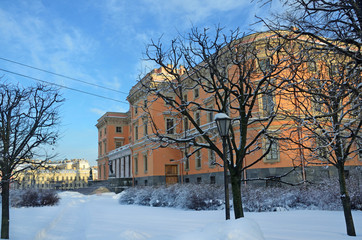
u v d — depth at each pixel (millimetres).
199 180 42188
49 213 22500
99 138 82375
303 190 21625
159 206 28266
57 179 123188
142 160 49938
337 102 9891
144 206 29234
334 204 19422
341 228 12625
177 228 14172
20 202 29703
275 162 31219
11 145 13422
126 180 54781
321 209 19922
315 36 8180
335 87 9797
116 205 31766
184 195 25062
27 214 21500
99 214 22656
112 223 17109
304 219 15484
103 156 77000
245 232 6848
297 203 21172
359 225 13289
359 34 7262
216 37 13383
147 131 46500
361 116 8547
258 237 6832
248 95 11930
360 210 18547
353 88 8016
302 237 10859
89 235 13453
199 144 12633
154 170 45750
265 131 11852
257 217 16906
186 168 46000
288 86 10266
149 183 46625
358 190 19078
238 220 7332
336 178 21000
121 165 63812
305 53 9938
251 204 20891
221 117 10102
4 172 12914
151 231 13312
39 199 30891
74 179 129500
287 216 16828
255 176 31922
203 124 40281
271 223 14453
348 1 7500
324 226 13219
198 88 42062
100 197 47094
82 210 26625
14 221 17438
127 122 76250
